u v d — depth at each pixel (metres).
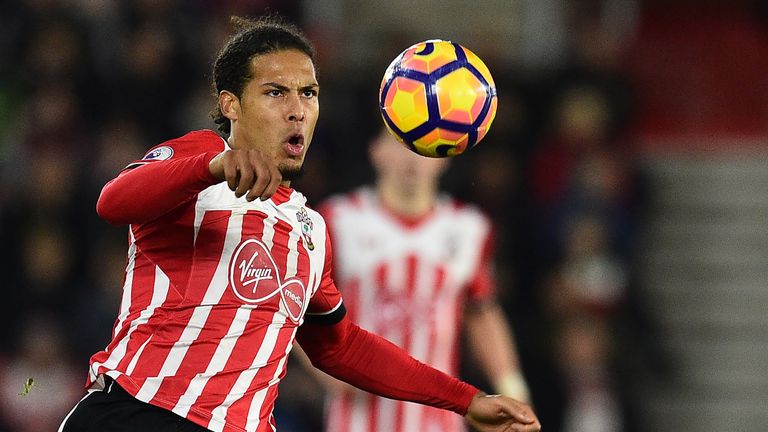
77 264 33.22
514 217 35.84
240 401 13.55
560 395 32.25
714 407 36.12
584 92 38.47
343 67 39.94
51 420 31.22
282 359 13.94
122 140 35.09
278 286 13.71
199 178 12.02
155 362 13.37
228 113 13.95
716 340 37.81
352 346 15.35
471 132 14.31
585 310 33.53
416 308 23.00
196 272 13.44
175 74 37.03
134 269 13.77
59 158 34.53
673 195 40.25
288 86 13.61
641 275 38.22
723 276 38.91
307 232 14.12
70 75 36.47
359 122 36.62
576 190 36.41
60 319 32.34
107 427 13.29
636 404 32.94
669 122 46.25
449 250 23.25
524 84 38.72
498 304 34.06
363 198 23.47
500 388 23.09
